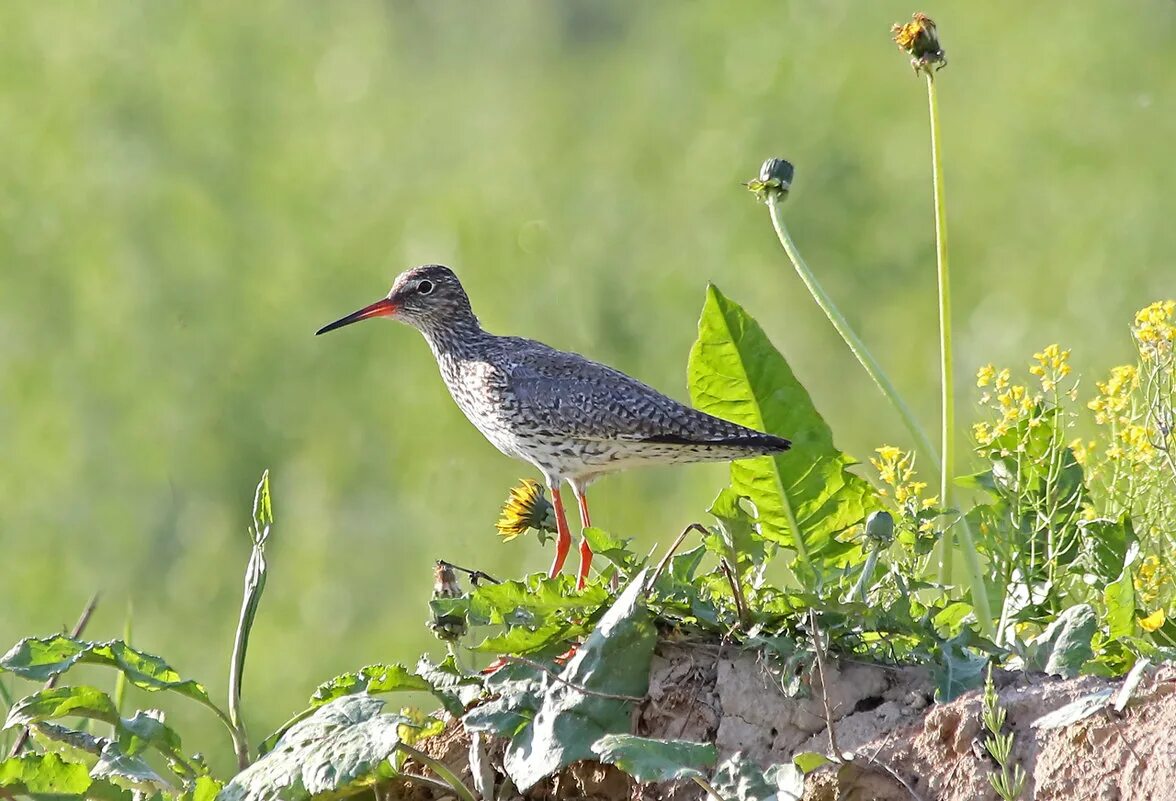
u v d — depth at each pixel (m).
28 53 21.19
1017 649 6.43
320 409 18.80
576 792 6.35
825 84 21.41
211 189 20.77
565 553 8.70
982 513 7.49
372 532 16.95
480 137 23.83
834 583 7.14
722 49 23.17
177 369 18.97
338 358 19.31
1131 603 6.43
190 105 21.33
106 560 17.08
